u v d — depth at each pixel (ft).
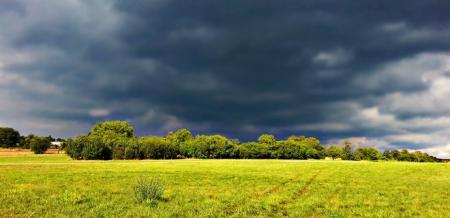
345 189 119.96
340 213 79.36
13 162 280.92
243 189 116.06
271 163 289.74
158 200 89.10
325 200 96.68
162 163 272.92
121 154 390.83
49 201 86.17
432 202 96.43
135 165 233.96
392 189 121.80
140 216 72.08
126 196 95.04
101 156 380.17
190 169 196.65
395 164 276.62
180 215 74.33
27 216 70.08
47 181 126.31
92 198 91.15
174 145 467.93
